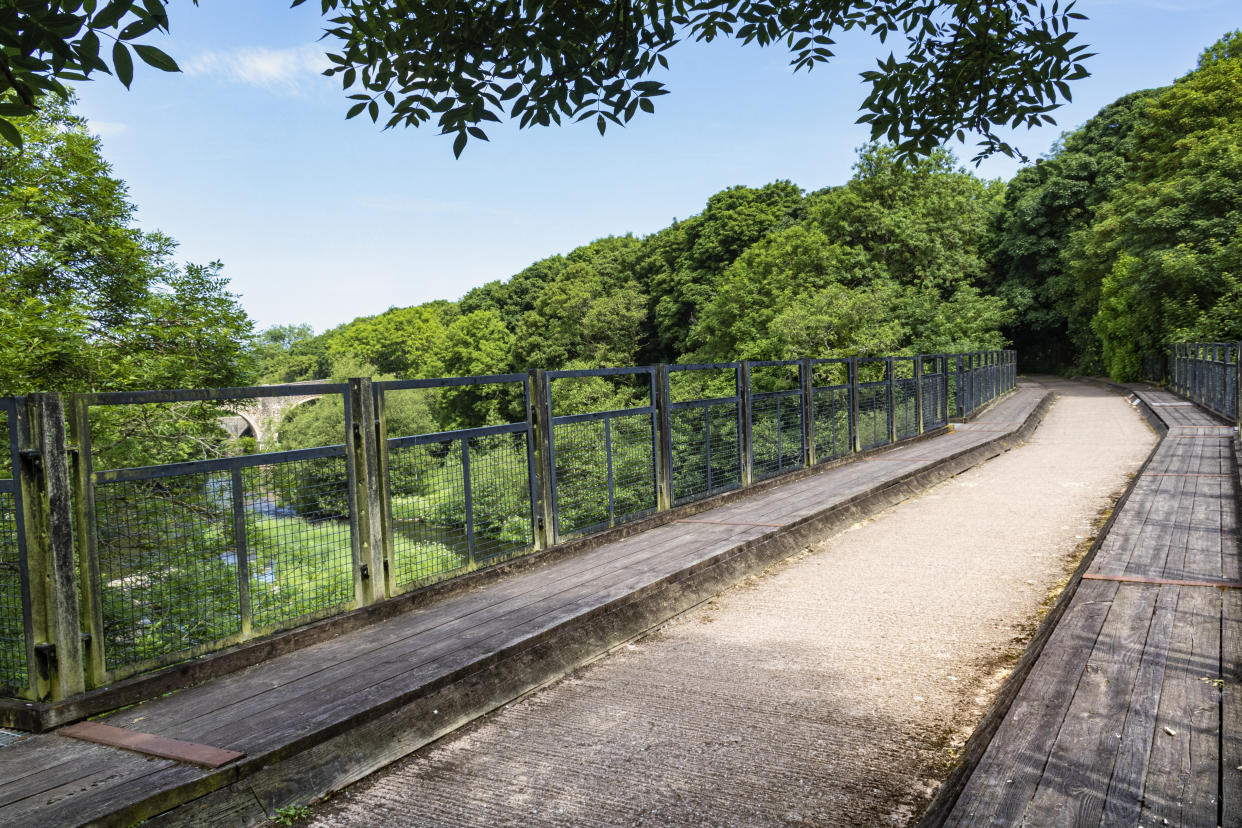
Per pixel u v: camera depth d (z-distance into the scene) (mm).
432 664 4070
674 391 33094
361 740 3424
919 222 38812
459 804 3090
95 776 2906
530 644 4469
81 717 3471
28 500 3420
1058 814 2402
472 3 4211
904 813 2891
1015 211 49844
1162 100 35094
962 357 19969
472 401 61625
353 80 4629
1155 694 3301
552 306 59906
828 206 41000
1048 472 11930
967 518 8812
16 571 3492
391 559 5098
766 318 35906
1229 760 2703
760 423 10109
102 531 3682
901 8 5465
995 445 14820
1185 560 5559
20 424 3396
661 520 7895
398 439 5172
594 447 7168
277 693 3734
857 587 6250
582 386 30828
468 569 5746
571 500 6863
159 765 2988
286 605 4484
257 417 19578
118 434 12391
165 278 16719
